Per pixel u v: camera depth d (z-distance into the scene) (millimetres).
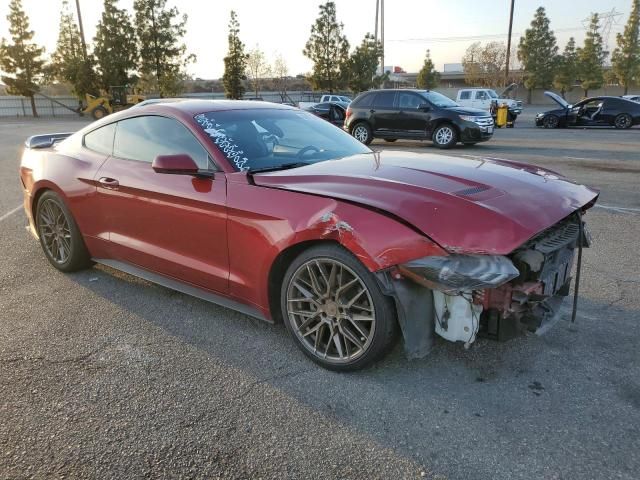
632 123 21250
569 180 3271
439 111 14297
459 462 2221
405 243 2479
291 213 2838
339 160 3451
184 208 3344
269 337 3357
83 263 4453
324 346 3010
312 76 45375
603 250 5066
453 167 3188
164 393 2746
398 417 2525
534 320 2775
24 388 2793
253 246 3020
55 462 2238
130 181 3664
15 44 42969
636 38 58281
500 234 2396
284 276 3064
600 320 3521
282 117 3963
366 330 2775
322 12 43531
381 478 2141
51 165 4348
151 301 3941
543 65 58906
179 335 3393
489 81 64875
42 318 3658
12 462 2236
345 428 2451
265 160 3365
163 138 3604
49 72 45219
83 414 2570
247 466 2215
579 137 17562
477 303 2617
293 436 2400
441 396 2688
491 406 2598
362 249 2561
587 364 2975
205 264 3359
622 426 2430
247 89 60094
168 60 43125
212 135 3387
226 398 2697
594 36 58531
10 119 40594
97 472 2182
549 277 2789
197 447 2332
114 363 3053
